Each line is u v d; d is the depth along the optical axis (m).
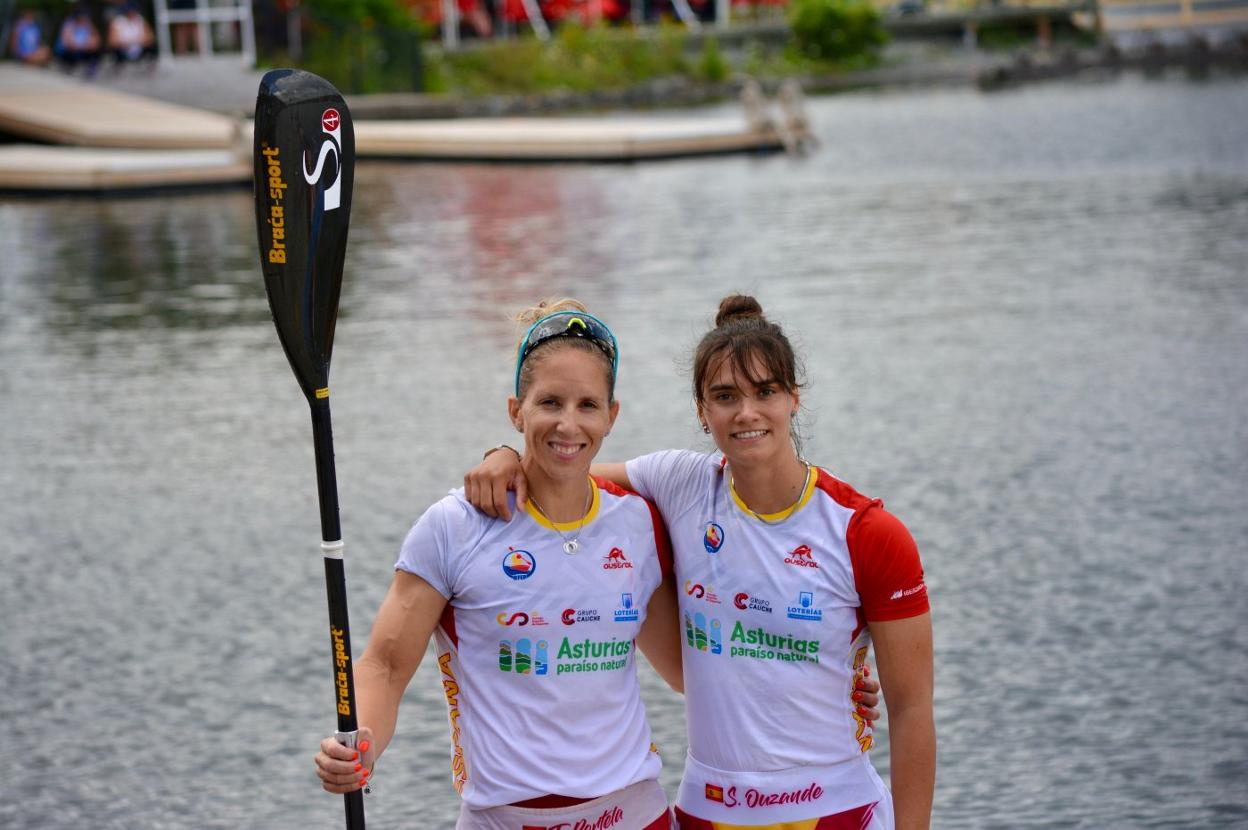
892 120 39.56
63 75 39.16
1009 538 8.39
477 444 10.55
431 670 7.12
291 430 11.13
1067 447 10.09
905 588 3.29
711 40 55.09
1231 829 5.46
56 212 24.64
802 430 10.58
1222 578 7.72
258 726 6.52
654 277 17.39
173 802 5.90
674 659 3.61
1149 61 59.03
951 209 22.66
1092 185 24.78
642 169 29.91
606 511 3.38
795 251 19.09
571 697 3.31
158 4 40.53
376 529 8.80
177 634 7.45
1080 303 15.06
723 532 3.38
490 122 38.41
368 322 15.12
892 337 13.74
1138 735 6.17
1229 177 24.98
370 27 43.06
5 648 7.32
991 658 6.90
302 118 3.14
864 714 3.46
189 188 26.89
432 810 5.80
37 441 10.99
